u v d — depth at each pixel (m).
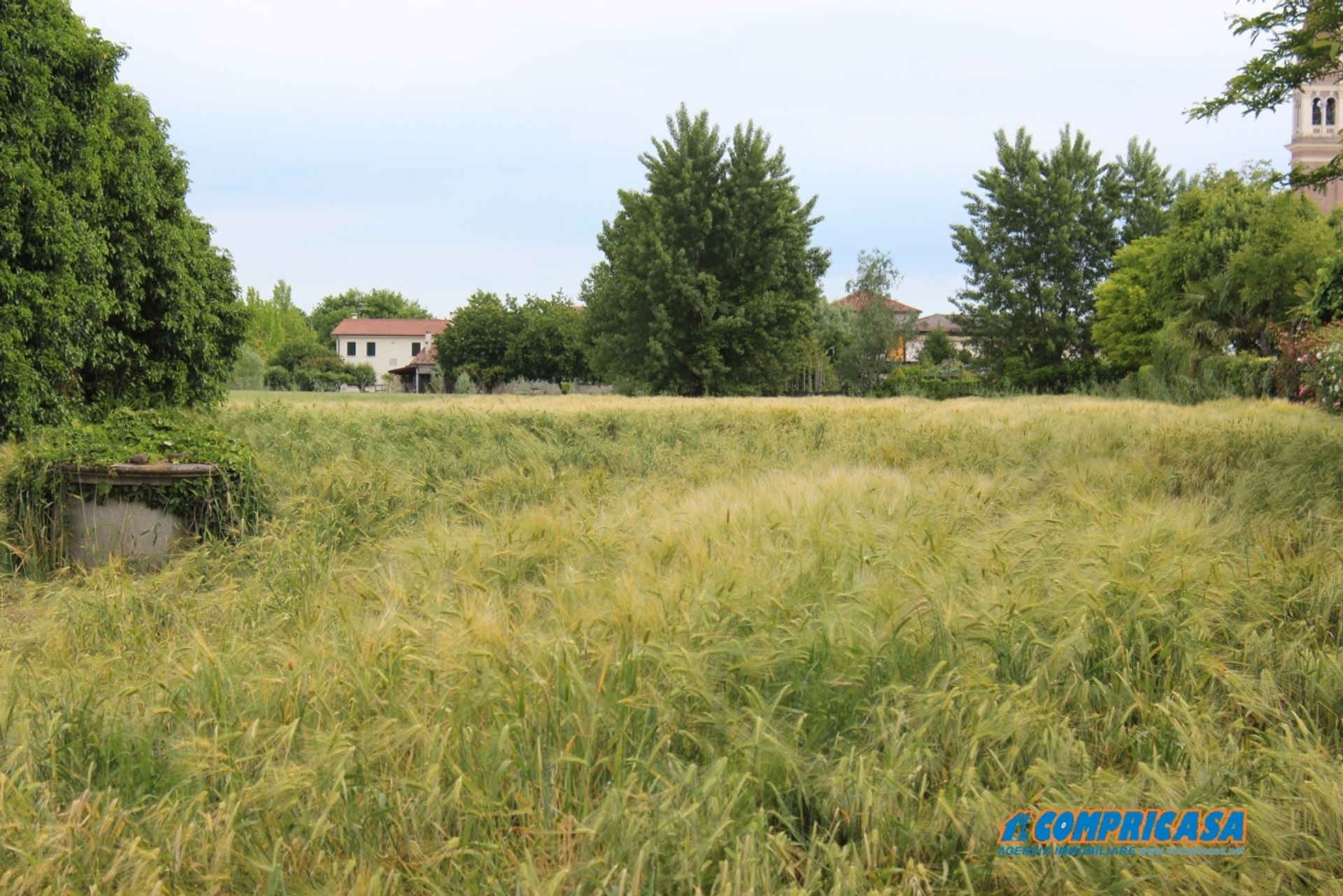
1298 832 2.71
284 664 3.45
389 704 3.21
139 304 13.62
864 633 3.63
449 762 2.87
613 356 53.22
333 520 7.00
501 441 11.79
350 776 2.83
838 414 17.72
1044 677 3.62
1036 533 5.14
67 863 2.53
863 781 2.82
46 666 4.00
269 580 5.46
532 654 3.44
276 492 7.66
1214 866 2.63
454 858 2.56
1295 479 7.47
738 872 2.39
